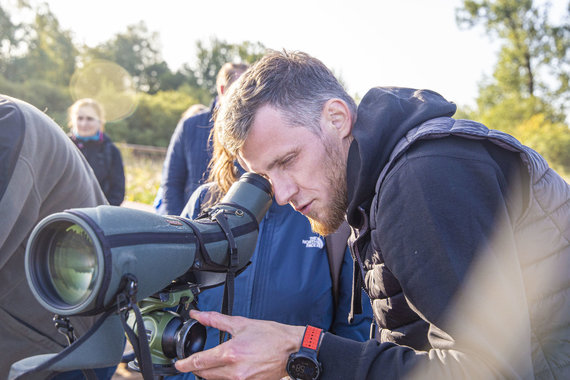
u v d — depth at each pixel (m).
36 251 0.98
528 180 1.15
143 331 0.97
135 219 1.03
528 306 1.20
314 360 1.09
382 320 1.39
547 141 26.08
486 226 1.04
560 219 1.20
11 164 1.27
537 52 32.66
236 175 1.76
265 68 1.34
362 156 1.19
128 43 62.75
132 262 0.97
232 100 1.36
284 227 1.79
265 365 1.13
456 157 1.09
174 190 3.40
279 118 1.30
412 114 1.24
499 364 0.97
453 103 1.31
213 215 1.33
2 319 1.45
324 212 1.40
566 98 31.91
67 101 33.16
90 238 0.93
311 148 1.32
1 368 1.48
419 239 1.05
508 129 30.17
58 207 1.50
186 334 1.20
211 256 1.23
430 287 1.03
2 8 45.31
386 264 1.17
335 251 1.78
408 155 1.13
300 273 1.76
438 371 1.00
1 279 1.42
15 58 45.19
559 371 1.19
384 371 1.06
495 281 1.01
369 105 1.31
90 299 0.92
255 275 1.75
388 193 1.12
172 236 1.11
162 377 1.29
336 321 1.84
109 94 28.88
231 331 1.18
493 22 33.16
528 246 1.19
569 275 1.20
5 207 1.25
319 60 1.44
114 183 4.88
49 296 0.98
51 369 0.94
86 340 0.97
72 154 1.54
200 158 3.24
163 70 63.50
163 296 1.23
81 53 54.75
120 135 27.23
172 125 28.67
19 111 1.34
